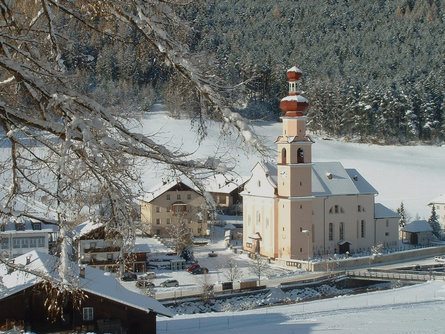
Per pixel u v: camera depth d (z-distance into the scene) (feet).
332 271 244.83
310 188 265.95
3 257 32.73
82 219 29.35
